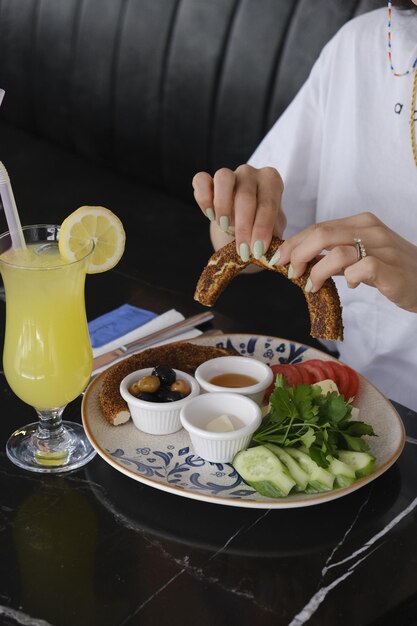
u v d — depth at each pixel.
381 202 1.72
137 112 2.86
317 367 1.31
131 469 1.09
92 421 1.20
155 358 1.33
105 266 1.23
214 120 2.64
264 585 0.94
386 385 1.78
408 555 1.00
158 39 2.71
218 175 1.34
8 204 1.10
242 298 2.35
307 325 2.23
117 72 2.86
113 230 1.21
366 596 0.93
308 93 1.82
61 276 1.08
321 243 1.18
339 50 1.75
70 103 3.07
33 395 1.13
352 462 1.08
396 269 1.17
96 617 0.89
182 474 1.10
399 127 1.67
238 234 1.28
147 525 1.03
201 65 2.62
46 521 1.03
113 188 2.93
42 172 3.01
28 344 1.11
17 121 3.35
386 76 1.68
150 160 2.90
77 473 1.13
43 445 1.17
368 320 1.75
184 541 1.01
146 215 2.75
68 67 3.01
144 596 0.92
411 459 1.19
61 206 2.77
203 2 2.58
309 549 1.00
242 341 1.42
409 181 1.67
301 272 1.22
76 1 2.92
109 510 1.06
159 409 1.16
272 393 1.22
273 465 1.06
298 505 1.03
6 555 0.98
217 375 1.31
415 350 1.71
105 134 3.00
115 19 2.82
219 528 1.03
